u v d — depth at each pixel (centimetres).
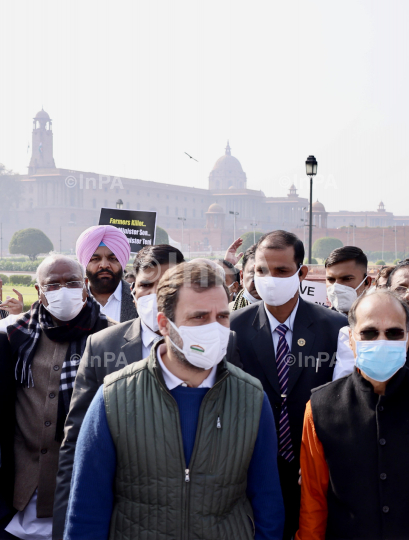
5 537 224
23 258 5575
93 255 320
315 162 628
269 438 171
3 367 231
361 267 312
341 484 176
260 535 166
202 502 155
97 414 164
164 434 156
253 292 321
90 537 157
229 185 8281
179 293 154
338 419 179
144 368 167
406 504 169
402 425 173
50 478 226
